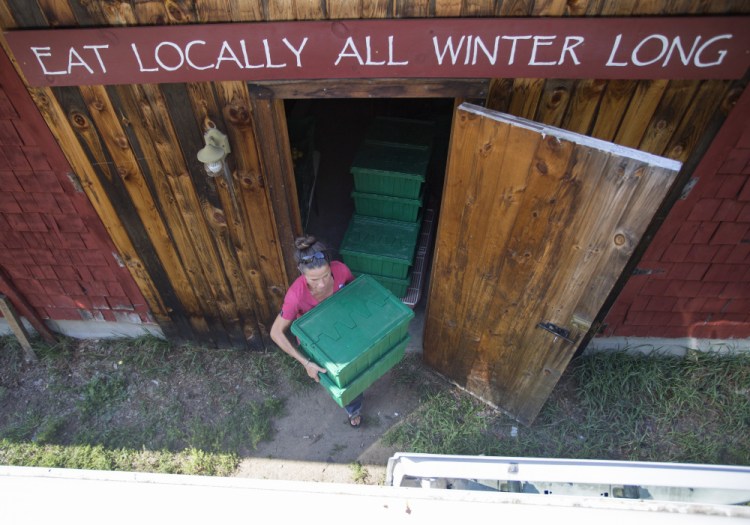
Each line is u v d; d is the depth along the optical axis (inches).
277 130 127.5
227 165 137.0
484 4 100.3
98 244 165.5
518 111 119.3
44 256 170.9
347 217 246.7
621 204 107.9
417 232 193.3
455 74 110.9
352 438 177.6
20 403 189.9
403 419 181.2
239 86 119.4
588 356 188.5
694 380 182.4
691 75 106.0
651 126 119.3
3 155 140.1
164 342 200.1
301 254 130.7
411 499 64.5
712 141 121.2
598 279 123.3
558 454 171.6
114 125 129.8
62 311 192.4
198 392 190.2
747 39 99.0
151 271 171.3
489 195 124.2
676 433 173.9
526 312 143.2
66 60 114.8
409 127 203.0
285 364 193.0
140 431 181.8
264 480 66.9
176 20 107.9
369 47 107.7
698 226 143.1
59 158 139.9
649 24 98.6
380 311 143.5
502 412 181.6
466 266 144.5
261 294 174.6
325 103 303.7
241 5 104.2
